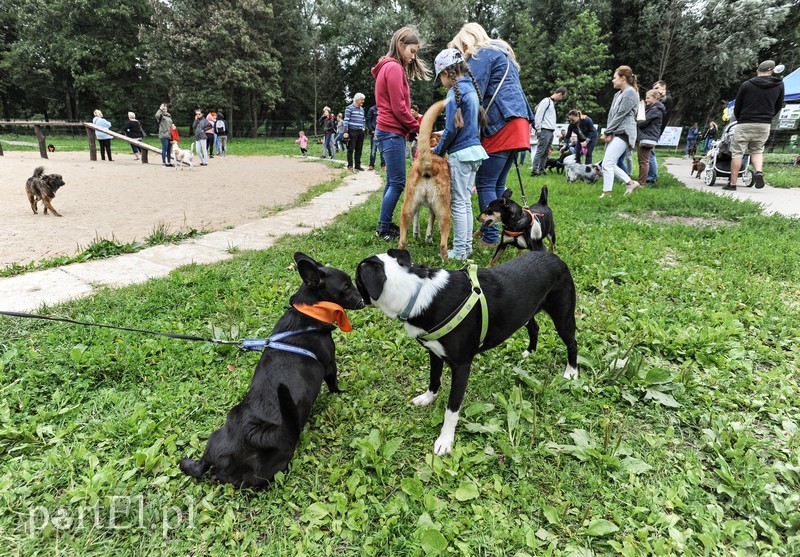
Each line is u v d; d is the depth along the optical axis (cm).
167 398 269
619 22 3391
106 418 254
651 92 984
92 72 3466
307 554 181
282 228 672
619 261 499
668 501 200
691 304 403
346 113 1409
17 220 716
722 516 194
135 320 361
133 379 291
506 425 255
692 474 213
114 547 186
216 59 3375
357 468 222
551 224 537
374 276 242
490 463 229
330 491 213
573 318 295
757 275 471
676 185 1028
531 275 269
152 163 1712
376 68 552
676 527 192
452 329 236
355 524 192
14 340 330
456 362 243
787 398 269
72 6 3281
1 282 440
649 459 228
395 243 569
